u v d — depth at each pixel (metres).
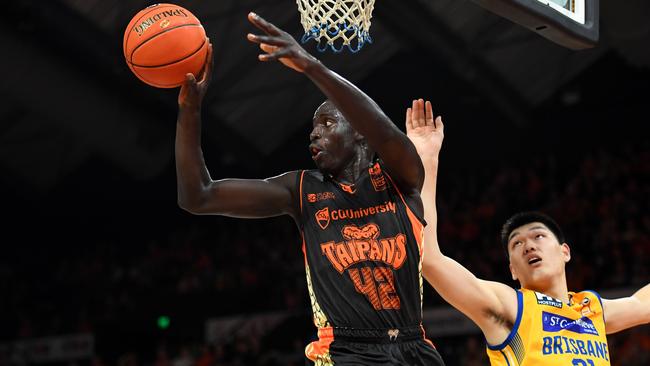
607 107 19.00
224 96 17.38
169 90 15.90
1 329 18.42
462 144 20.14
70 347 17.14
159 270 19.23
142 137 17.80
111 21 14.12
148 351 16.92
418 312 2.94
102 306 18.22
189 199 2.90
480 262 14.91
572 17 3.91
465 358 12.31
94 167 21.98
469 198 18.34
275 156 20.66
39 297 19.19
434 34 14.84
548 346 3.85
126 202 22.12
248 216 3.06
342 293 2.88
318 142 3.05
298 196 3.08
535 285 4.10
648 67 16.94
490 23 15.55
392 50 19.14
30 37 14.32
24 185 21.02
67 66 15.20
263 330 15.55
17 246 22.06
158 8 2.99
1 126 18.69
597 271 13.38
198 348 15.08
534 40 16.70
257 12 14.89
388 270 2.90
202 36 2.98
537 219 4.18
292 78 17.95
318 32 3.26
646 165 16.59
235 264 18.42
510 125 19.80
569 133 19.28
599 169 17.08
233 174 21.20
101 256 20.89
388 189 3.02
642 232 14.21
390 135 2.83
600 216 15.24
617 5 13.01
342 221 2.98
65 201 22.25
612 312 4.09
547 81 19.02
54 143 20.03
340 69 18.08
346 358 2.81
